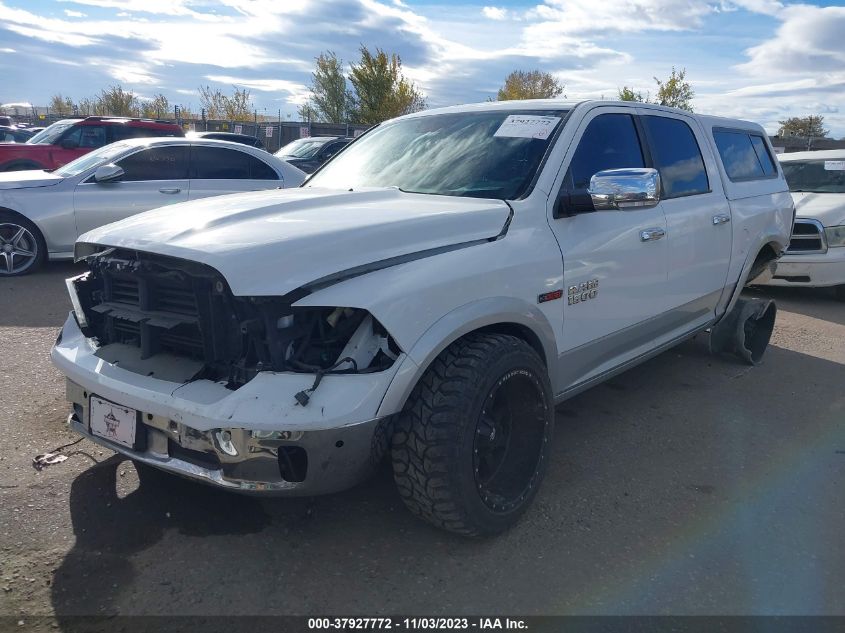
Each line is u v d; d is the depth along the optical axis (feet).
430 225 9.68
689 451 13.44
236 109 153.89
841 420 15.24
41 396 14.76
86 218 27.43
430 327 8.86
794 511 11.22
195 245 8.60
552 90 181.68
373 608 8.59
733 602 8.89
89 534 9.90
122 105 157.07
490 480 10.07
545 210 11.18
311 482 8.26
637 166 13.64
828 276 27.50
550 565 9.57
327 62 139.03
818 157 32.35
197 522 10.31
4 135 81.25
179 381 8.70
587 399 16.16
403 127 14.56
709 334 20.97
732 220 16.38
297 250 8.52
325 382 8.20
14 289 24.82
